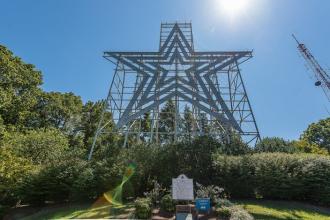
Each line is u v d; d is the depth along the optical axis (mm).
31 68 42656
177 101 31734
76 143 48906
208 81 32156
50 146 29312
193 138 22281
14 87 38875
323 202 17844
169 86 31562
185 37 33031
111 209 17359
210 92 31703
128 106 30969
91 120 52500
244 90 30719
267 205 17641
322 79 40125
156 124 33969
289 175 18578
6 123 38375
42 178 20656
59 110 47906
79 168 20609
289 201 18625
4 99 34719
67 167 20906
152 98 31000
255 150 24438
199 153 20656
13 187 20719
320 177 18297
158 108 32781
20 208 21016
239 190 19453
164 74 32594
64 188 20297
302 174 18594
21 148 27656
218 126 32031
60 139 32844
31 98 41375
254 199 19219
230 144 23188
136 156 20812
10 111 38438
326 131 60188
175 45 32594
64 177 20391
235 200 18922
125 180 19672
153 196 17047
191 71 32125
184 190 15273
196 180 19828
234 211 14992
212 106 30344
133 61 32156
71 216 16672
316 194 18234
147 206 15508
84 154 25547
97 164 20625
